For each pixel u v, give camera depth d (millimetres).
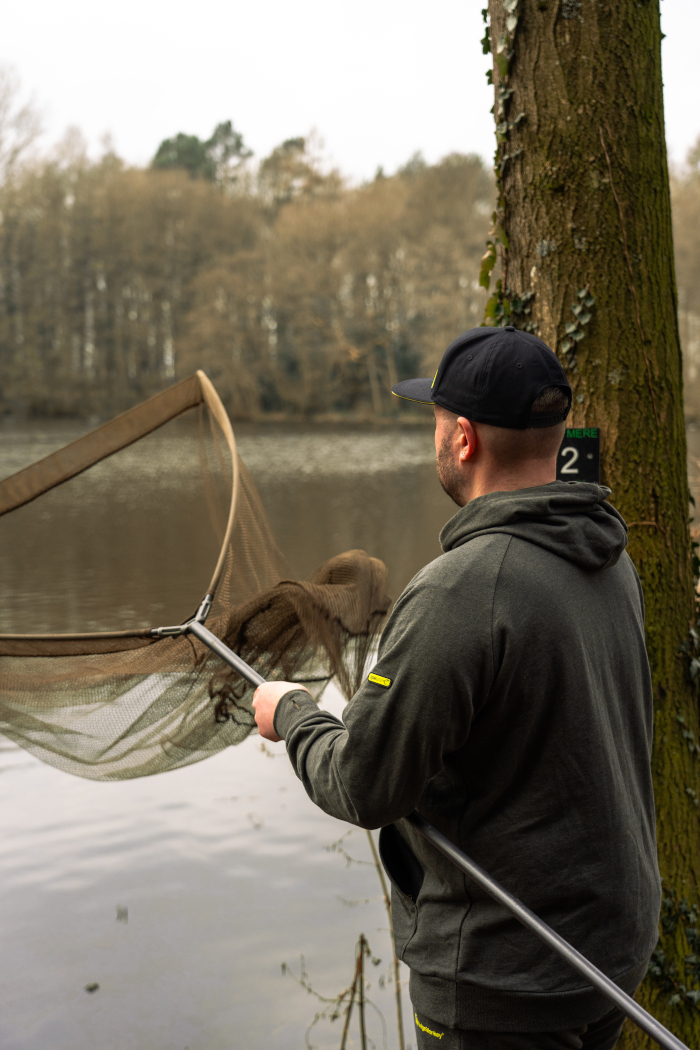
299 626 2010
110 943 3428
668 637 2252
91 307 59469
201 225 61125
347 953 3385
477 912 1271
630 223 2162
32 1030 2953
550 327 2232
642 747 1338
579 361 2205
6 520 3375
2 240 57031
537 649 1172
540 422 1284
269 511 18141
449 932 1288
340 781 1240
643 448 2197
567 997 1204
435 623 1178
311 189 65375
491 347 1291
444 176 58469
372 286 57688
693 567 2318
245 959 3338
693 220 40688
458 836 1271
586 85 2145
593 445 2205
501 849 1229
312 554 12719
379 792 1208
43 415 56656
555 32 2160
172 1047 2842
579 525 1244
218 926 3545
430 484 23875
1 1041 2896
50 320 58125
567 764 1194
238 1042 2906
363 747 1207
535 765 1207
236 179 74812
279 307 57312
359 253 55938
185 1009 3037
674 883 2260
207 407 2656
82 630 6836
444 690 1161
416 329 58375
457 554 1228
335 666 2082
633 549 2213
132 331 59188
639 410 2191
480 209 59000
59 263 58562
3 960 3312
